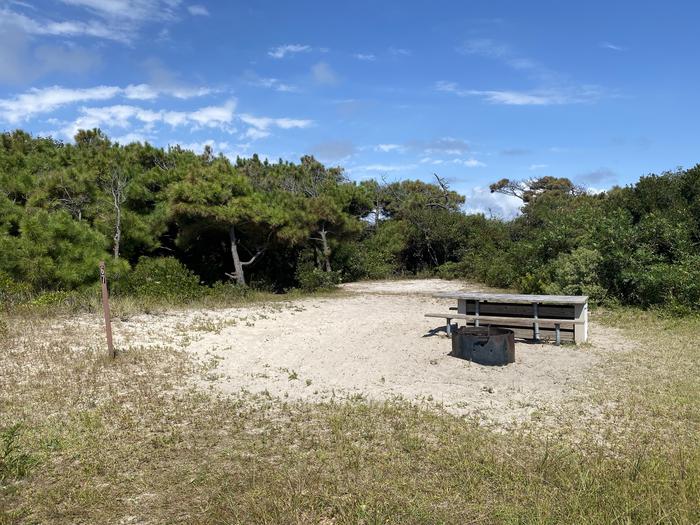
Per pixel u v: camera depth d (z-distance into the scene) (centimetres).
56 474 481
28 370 773
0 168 1708
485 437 557
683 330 1096
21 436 557
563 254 1584
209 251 1989
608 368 818
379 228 2808
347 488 446
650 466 466
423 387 736
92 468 488
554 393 705
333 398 693
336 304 1542
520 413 635
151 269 1512
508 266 1970
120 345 919
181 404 666
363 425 594
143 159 1956
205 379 776
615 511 389
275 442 552
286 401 684
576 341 997
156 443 547
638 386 725
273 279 2044
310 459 507
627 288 1406
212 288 1603
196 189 1608
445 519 399
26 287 1227
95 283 1323
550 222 1862
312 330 1143
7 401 660
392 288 2009
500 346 841
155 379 762
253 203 1723
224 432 581
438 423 599
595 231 1570
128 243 1633
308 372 820
